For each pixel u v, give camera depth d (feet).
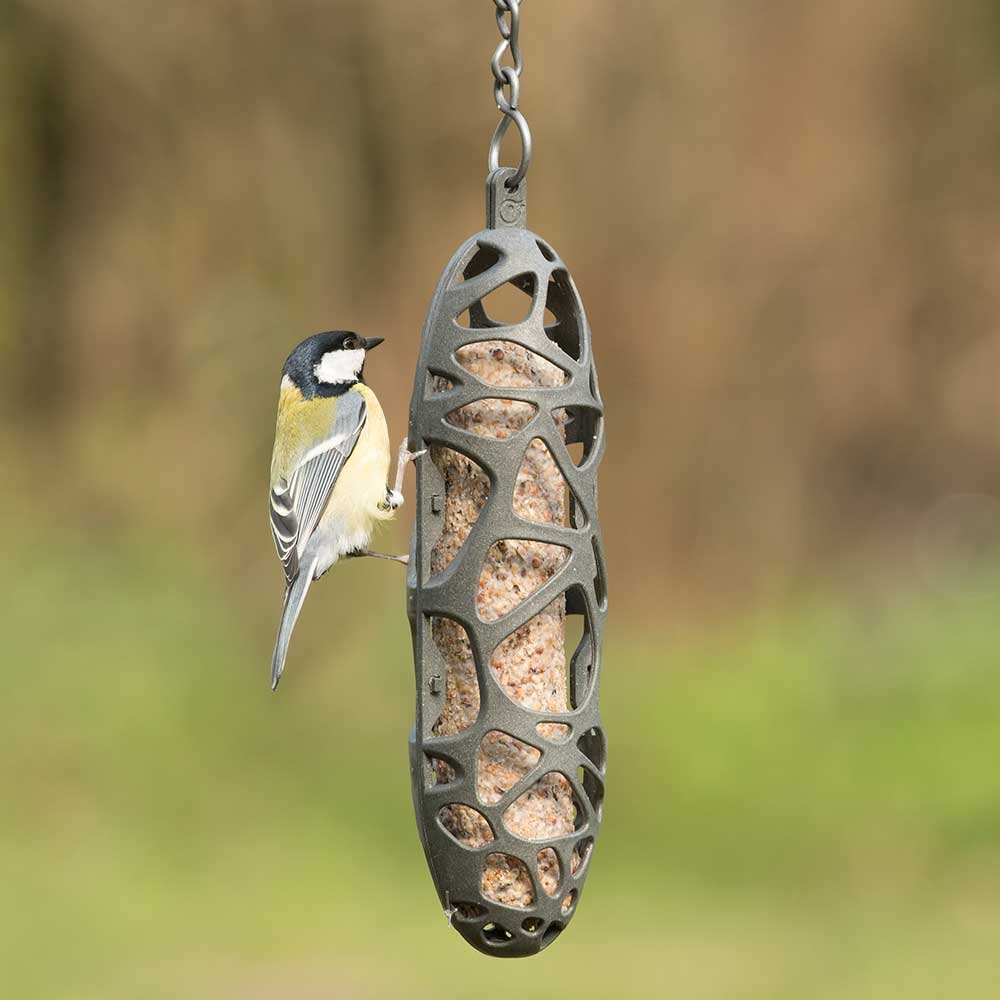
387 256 54.75
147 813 41.60
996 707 43.73
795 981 32.81
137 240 55.88
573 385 17.42
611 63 55.52
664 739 44.57
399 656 47.52
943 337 63.31
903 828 40.16
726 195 57.36
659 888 38.70
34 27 56.54
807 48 59.47
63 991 32.24
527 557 17.66
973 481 62.80
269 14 54.60
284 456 22.76
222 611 48.98
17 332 56.80
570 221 55.62
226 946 34.91
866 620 50.57
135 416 53.98
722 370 57.57
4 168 57.57
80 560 49.32
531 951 17.51
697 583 56.49
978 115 63.21
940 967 32.96
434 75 54.19
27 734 43.42
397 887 39.29
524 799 17.42
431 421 17.34
